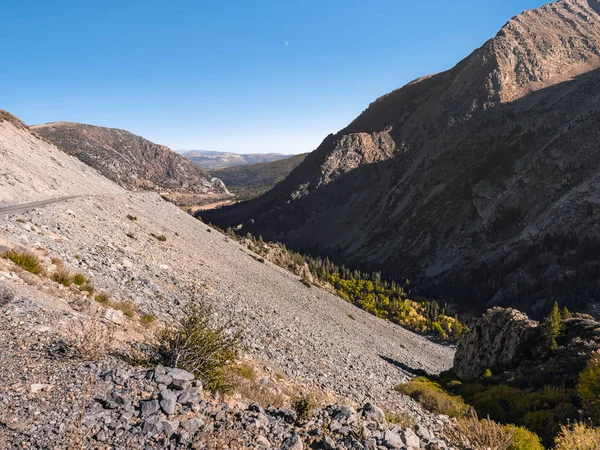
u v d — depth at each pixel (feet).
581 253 596.29
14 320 28.04
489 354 126.31
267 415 24.14
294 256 502.79
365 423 29.25
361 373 87.30
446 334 440.04
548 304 519.60
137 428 18.25
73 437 16.46
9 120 200.54
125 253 82.74
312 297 236.22
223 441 18.99
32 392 19.07
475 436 33.60
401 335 305.94
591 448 30.04
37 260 44.14
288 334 91.71
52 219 77.66
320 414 28.14
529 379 87.81
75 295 40.29
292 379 51.78
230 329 63.26
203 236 218.59
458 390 102.53
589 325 102.58
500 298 597.93
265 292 153.69
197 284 92.38
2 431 15.69
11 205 93.76
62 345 26.09
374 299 524.11
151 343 34.68
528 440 33.35
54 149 232.53
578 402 63.46
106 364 24.59
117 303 44.27
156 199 251.19
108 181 265.75
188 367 26.91
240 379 32.17
